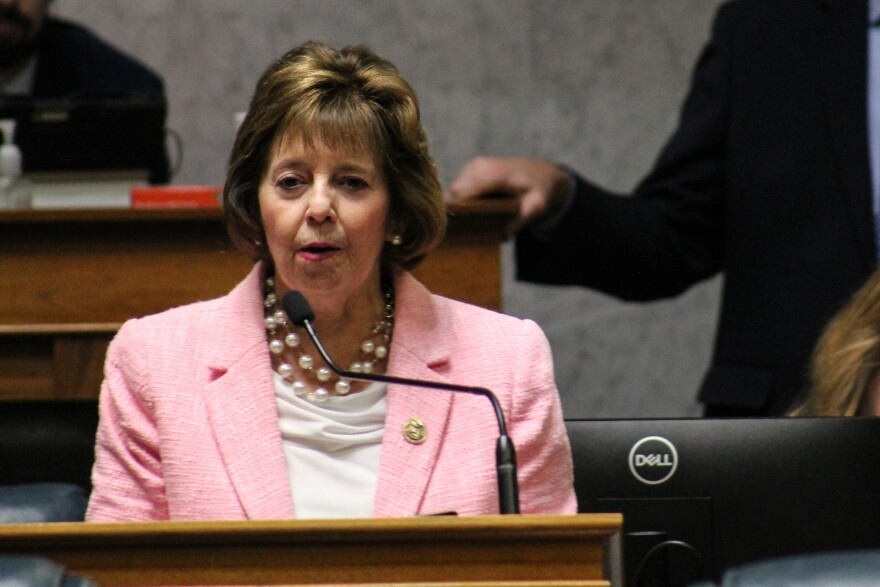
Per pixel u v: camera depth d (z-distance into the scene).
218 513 8.16
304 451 8.45
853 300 10.46
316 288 8.35
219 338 8.72
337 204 8.33
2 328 11.75
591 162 21.34
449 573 6.43
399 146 8.59
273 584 6.38
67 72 18.00
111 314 12.34
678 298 21.08
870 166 14.19
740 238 14.61
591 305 21.09
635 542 8.05
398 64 21.27
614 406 21.06
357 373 7.90
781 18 14.87
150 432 8.47
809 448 8.14
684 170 15.24
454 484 8.34
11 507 8.32
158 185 14.73
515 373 8.73
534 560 6.48
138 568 6.38
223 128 21.17
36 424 9.55
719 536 8.11
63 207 13.11
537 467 8.41
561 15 21.36
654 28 21.34
